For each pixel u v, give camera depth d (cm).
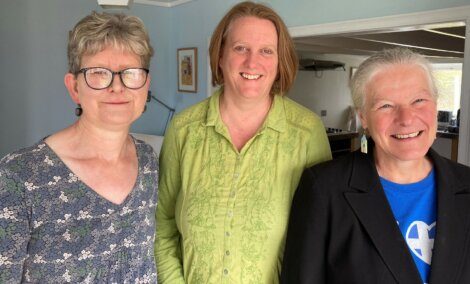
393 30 282
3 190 87
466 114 238
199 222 118
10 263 87
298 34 333
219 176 120
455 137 511
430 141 97
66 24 424
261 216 115
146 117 493
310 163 119
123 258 102
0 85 397
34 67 412
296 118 124
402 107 95
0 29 392
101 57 93
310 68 739
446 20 240
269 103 126
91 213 96
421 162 102
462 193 97
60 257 93
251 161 119
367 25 283
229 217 116
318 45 523
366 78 99
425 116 95
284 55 120
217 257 117
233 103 123
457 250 92
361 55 812
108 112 95
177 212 128
